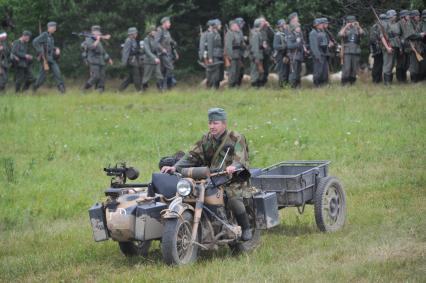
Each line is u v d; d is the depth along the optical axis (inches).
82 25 3841.0
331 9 3553.2
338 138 2049.7
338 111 2380.7
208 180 1095.6
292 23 2950.3
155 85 3599.9
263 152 1941.4
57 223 1408.7
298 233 1255.5
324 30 2928.2
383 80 2918.3
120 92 3134.8
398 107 2394.2
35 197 1589.6
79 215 1466.5
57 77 3171.8
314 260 1066.7
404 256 1042.1
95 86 3267.7
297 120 2268.7
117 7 3794.3
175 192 1094.4
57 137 2199.8
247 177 1108.5
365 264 1017.5
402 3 3435.0
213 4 4005.9
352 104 2471.7
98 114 2518.5
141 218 1069.1
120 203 1091.9
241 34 3070.9
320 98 2618.1
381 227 1229.7
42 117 2492.6
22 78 3198.8
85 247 1226.6
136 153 1999.3
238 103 2615.7
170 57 3080.7
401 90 2672.2
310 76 3107.8
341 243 1157.1
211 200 1094.4
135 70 3125.0
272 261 1086.4
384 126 2156.7
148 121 2377.0
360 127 2159.2
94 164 1887.3
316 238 1206.3
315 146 1988.2
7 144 2127.2
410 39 2878.9
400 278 956.6
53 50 3166.8
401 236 1163.3
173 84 3179.1
